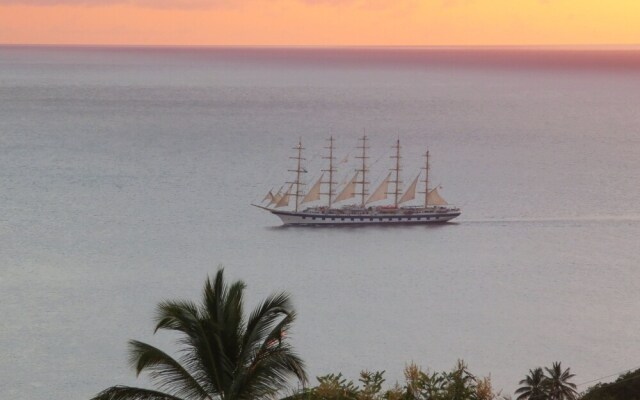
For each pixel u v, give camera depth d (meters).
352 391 76.50
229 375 75.31
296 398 75.94
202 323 75.56
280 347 75.94
